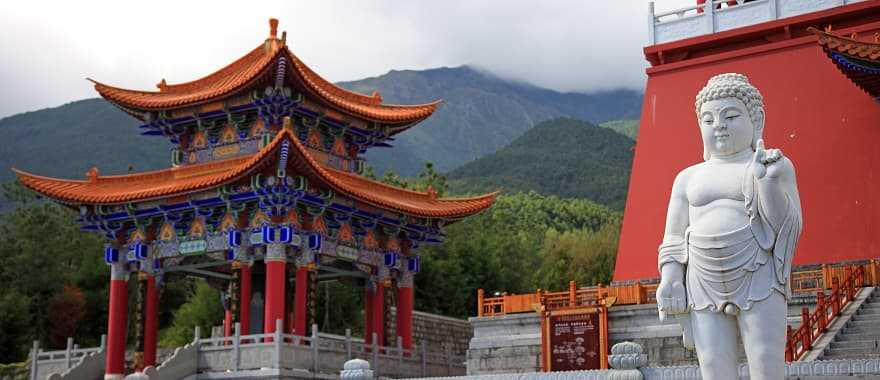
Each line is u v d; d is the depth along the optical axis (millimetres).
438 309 76750
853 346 27859
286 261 45281
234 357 41781
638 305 35750
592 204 142500
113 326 47375
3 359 70688
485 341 39031
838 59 34938
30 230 84625
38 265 81750
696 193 13492
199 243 46469
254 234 45219
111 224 48500
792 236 12945
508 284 83812
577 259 86000
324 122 49938
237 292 44969
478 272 81188
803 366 20344
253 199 44688
